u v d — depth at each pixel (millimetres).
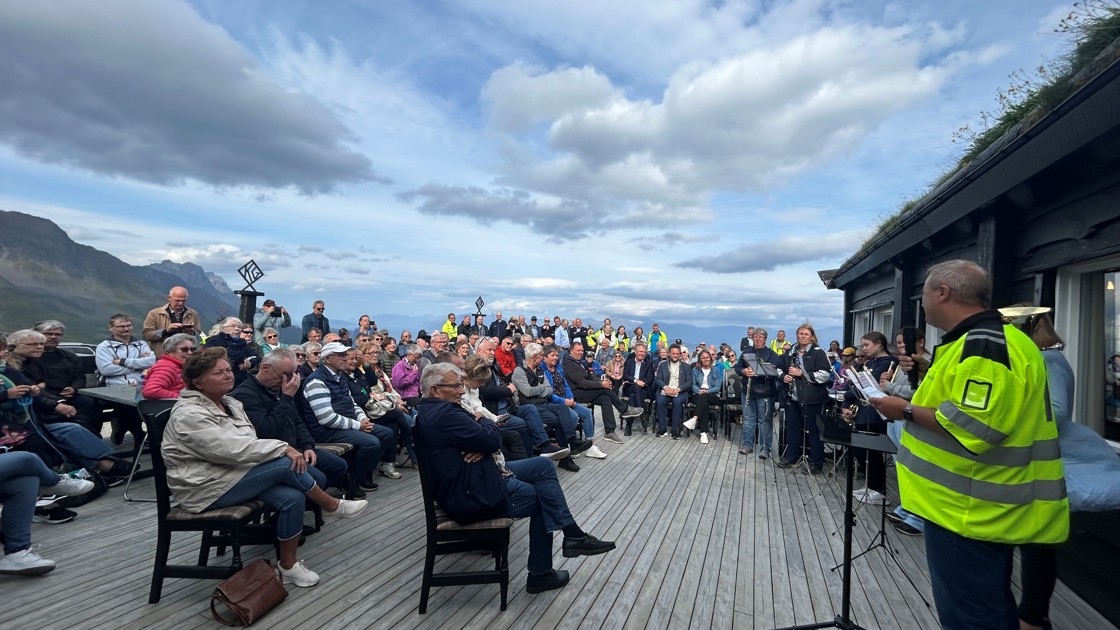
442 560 3523
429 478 2863
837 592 3227
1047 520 1753
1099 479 2355
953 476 1836
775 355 7188
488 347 6402
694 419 8375
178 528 2828
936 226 4828
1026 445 1759
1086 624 2832
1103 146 2760
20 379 4105
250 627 2619
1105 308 3324
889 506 4895
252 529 3246
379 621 2734
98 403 5355
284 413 3494
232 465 2910
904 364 3898
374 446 4734
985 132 4645
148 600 2855
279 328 9977
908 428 2039
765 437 6973
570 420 6461
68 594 2891
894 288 7051
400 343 9930
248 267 9539
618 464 6523
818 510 4832
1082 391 3365
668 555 3730
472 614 2842
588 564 3547
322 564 3385
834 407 6238
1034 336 2561
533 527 3141
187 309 6508
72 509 4211
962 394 1762
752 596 3154
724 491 5414
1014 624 1795
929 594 3205
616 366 10586
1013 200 3791
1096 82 2369
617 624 2793
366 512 4395
